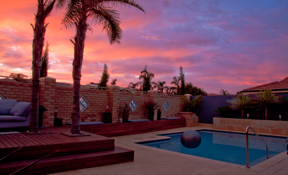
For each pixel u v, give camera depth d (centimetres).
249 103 1370
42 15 559
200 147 847
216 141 998
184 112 1602
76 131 571
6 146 384
